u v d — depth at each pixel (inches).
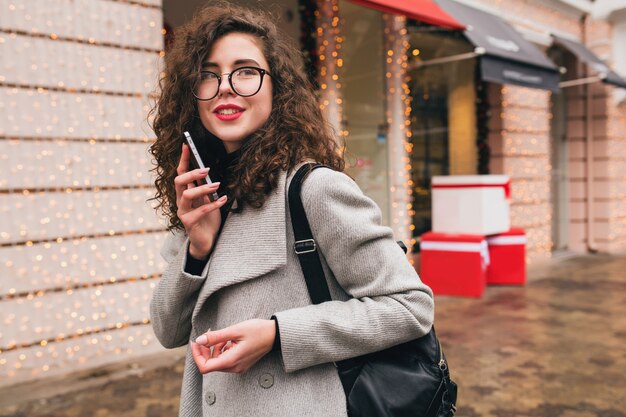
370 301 42.9
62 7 151.7
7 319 143.6
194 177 42.5
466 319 200.8
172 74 50.6
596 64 327.0
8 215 144.3
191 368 49.8
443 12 225.0
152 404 128.3
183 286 45.7
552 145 373.1
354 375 43.3
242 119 45.5
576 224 382.6
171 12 210.4
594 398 129.6
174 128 49.9
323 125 49.5
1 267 143.2
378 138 256.4
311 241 43.1
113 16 160.4
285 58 48.1
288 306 43.3
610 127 375.6
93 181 157.6
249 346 39.1
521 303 225.5
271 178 43.5
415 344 45.1
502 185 248.8
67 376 148.4
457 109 295.3
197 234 44.4
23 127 146.2
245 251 43.4
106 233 159.9
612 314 207.2
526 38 319.9
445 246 240.2
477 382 140.2
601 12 369.4
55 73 151.0
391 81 254.4
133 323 164.6
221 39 46.8
